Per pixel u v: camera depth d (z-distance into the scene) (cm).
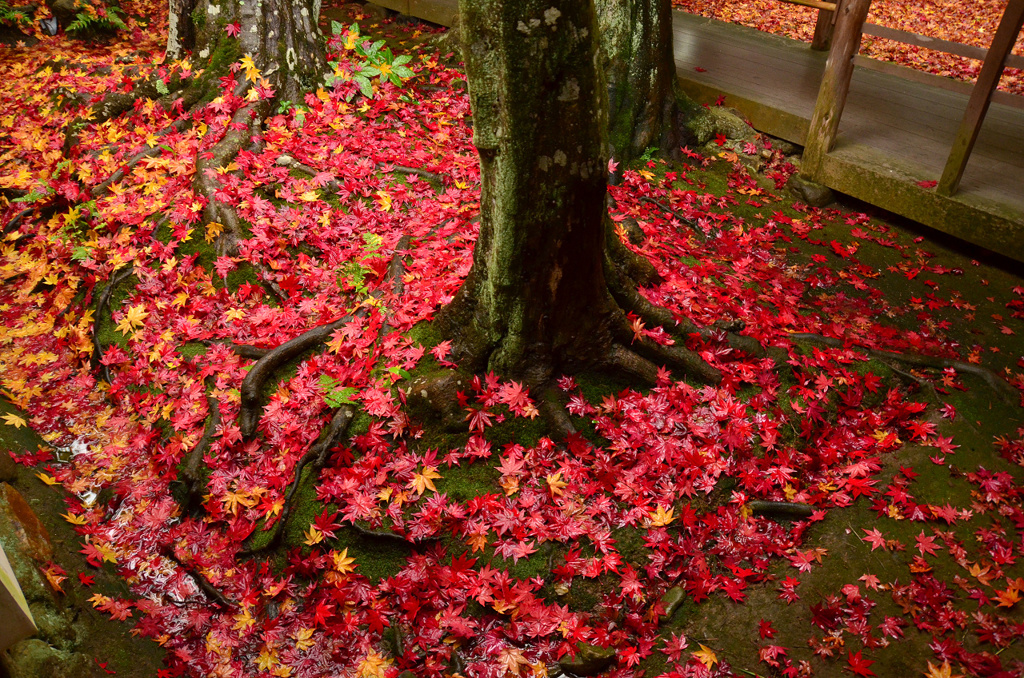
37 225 590
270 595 363
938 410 424
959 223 525
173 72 638
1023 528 360
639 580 359
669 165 648
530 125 331
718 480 388
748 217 593
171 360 457
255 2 627
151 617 355
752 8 1195
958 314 495
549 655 340
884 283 524
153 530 393
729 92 696
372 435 395
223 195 528
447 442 397
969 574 346
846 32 548
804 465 395
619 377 416
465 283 402
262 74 629
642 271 458
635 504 373
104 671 319
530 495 379
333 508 382
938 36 1082
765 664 330
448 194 556
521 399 398
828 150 595
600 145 348
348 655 343
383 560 371
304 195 542
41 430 443
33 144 660
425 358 415
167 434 430
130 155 594
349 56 709
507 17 309
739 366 425
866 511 378
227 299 487
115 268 504
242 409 419
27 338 509
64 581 345
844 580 353
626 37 623
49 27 873
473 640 346
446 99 710
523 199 350
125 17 921
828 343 451
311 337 444
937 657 318
